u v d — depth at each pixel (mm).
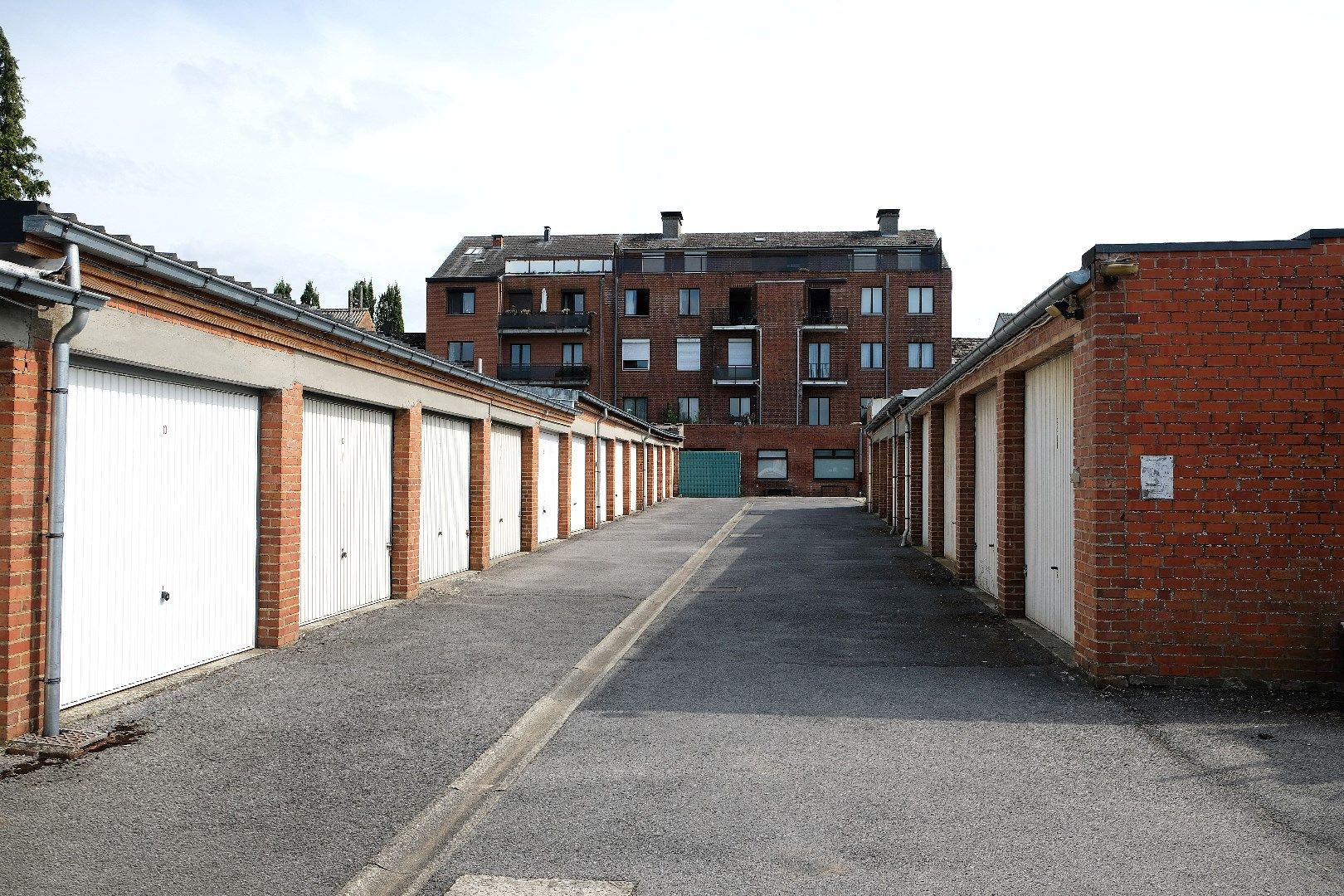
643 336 50625
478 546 14445
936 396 14781
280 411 8516
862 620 10344
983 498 12609
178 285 6922
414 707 6707
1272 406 6938
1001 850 4285
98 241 5773
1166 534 7039
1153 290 7039
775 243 53000
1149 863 4129
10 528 5523
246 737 5930
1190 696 6836
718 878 4023
